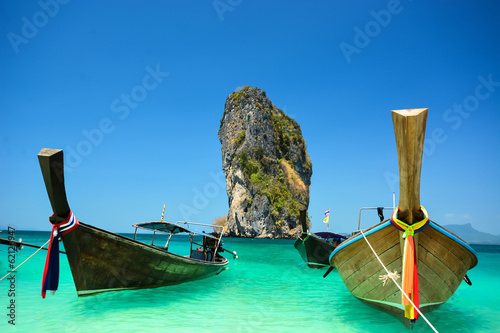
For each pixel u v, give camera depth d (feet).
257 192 294.05
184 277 31.19
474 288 35.73
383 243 19.57
